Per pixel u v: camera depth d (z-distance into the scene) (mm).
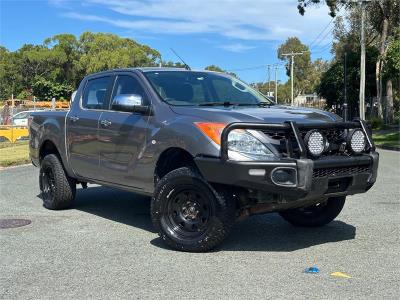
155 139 6180
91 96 7742
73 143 7762
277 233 6770
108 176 7082
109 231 6941
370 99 52719
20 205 8883
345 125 5820
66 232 6895
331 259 5543
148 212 8227
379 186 10859
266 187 5281
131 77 7023
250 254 5762
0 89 83938
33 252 5941
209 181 5527
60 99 77625
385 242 6230
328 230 6898
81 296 4531
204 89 6875
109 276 5062
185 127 5820
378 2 43312
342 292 4527
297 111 6105
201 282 4840
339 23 51719
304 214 7035
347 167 5695
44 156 8836
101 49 82625
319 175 5445
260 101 7078
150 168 6289
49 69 85062
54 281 4945
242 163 5270
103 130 7090
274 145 5406
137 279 4957
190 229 5836
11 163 15812
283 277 4949
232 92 7090
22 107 48719
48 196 8523
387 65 38031
